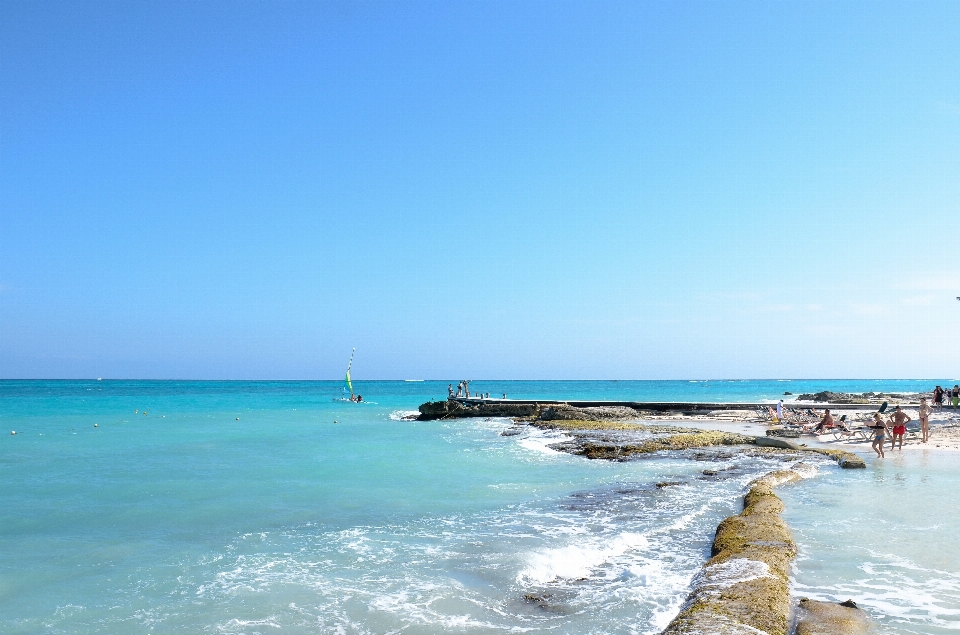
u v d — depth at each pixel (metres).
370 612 9.76
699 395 107.50
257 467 24.05
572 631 8.95
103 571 11.80
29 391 115.94
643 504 17.34
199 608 9.98
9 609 9.99
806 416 42.97
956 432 33.28
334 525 15.23
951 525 14.23
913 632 8.46
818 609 9.09
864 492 18.20
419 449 30.03
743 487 19.53
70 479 21.20
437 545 13.42
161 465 24.48
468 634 8.91
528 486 20.17
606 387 192.25
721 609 8.78
